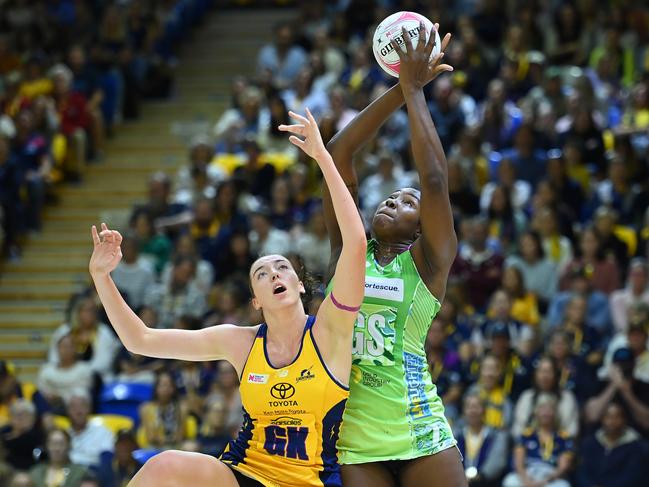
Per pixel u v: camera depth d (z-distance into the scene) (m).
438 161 10.77
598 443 21.22
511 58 32.88
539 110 31.06
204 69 39.50
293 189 28.75
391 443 10.52
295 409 10.37
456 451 10.73
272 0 43.66
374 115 11.42
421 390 10.75
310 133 10.09
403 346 10.77
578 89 31.41
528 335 23.30
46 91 34.53
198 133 35.03
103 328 25.62
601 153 29.55
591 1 35.09
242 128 32.34
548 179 27.78
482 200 28.20
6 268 30.64
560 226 26.98
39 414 23.16
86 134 33.94
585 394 22.34
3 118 32.19
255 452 10.49
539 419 21.39
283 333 10.54
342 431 10.63
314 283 11.63
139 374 24.77
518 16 35.53
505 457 21.28
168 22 39.88
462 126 30.86
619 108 32.38
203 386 23.94
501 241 26.78
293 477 10.38
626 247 26.22
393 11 35.78
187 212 29.12
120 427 23.39
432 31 11.00
